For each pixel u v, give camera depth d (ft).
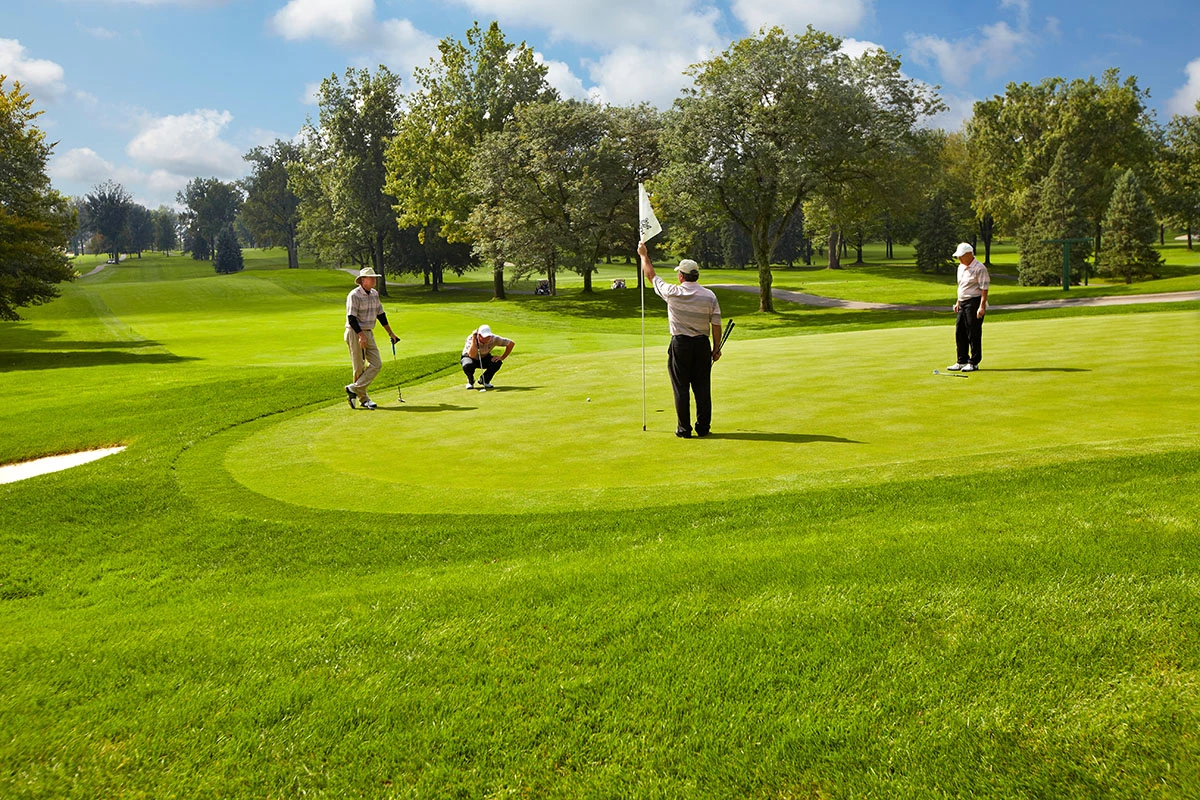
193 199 483.92
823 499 17.76
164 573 17.39
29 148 119.44
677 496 19.10
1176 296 115.85
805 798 8.02
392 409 35.53
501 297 183.93
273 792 8.64
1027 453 20.22
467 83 176.14
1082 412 24.99
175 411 38.52
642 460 23.02
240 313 168.04
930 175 121.70
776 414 27.91
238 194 490.08
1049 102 216.33
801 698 9.63
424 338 92.12
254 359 77.71
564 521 17.83
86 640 12.98
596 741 9.14
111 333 126.52
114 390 50.31
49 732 9.90
